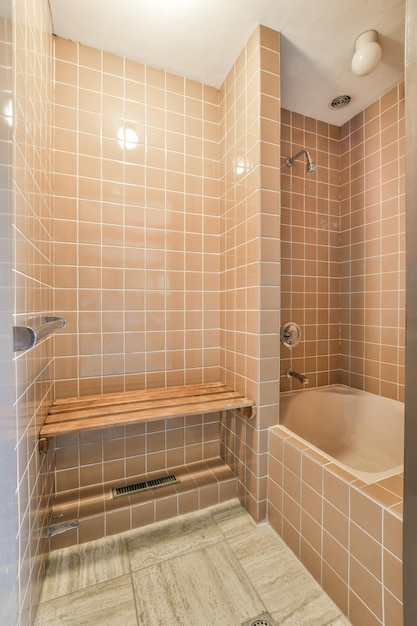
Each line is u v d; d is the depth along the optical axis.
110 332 1.47
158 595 1.02
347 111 1.93
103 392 1.46
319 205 2.04
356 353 1.99
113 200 1.47
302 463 1.14
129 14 1.25
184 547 1.22
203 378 1.68
